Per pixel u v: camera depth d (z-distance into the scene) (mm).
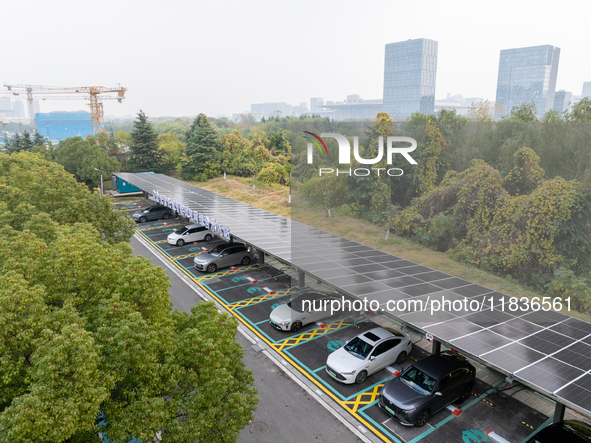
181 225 37125
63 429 6074
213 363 8141
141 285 8773
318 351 15602
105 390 6801
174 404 7973
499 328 10977
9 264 9148
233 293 21328
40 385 6344
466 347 10250
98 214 20891
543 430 10312
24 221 16953
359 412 12055
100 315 8039
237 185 60844
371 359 13789
